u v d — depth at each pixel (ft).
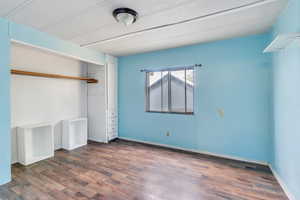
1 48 6.99
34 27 8.18
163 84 12.56
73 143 12.30
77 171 8.26
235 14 6.86
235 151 9.73
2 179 6.95
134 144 12.92
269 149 8.75
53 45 9.35
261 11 6.59
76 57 10.83
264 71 8.82
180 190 6.61
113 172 8.16
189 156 10.31
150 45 11.05
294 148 5.73
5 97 7.04
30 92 10.23
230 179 7.46
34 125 9.84
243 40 9.34
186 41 10.21
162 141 12.44
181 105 11.85
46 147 10.47
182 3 6.10
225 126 9.99
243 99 9.41
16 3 6.05
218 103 10.16
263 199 6.01
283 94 6.67
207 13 6.82
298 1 5.25
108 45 11.03
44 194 6.29
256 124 9.11
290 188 6.03
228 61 9.78
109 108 13.62
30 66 10.19
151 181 7.30
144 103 13.14
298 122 5.42
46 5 6.21
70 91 12.84
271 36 8.20
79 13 6.84
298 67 5.36
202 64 10.61
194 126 11.07
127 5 6.23
